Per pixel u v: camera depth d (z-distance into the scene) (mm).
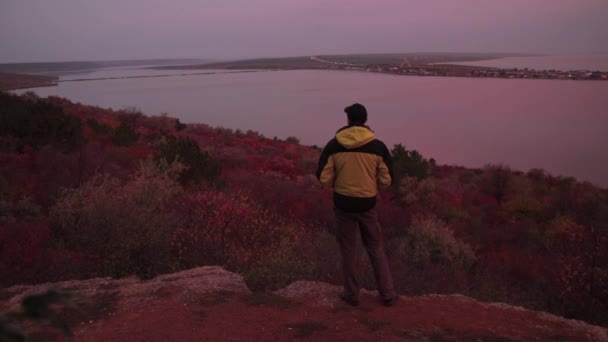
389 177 4234
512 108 191375
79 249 7172
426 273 7336
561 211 20797
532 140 107750
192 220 8102
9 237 7141
